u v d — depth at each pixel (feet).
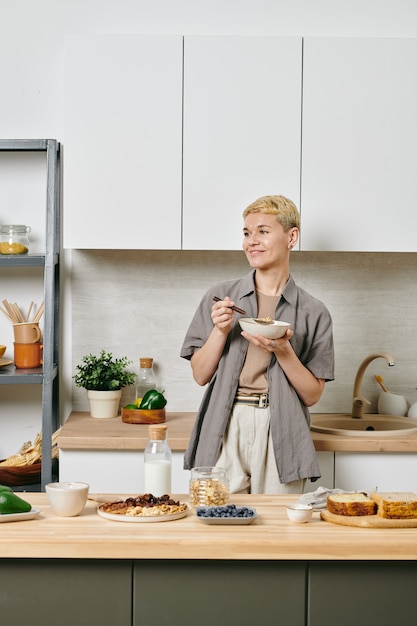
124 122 10.97
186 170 11.00
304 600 5.96
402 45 11.05
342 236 11.07
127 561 5.93
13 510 6.44
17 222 12.09
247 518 6.31
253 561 5.96
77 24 12.00
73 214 10.97
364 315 12.32
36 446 11.35
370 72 11.03
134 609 5.92
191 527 6.24
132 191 10.99
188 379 12.27
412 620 5.97
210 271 12.24
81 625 5.92
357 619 5.97
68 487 6.74
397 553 5.85
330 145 11.05
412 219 11.10
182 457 10.32
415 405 11.87
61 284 12.16
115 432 10.55
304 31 12.05
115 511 6.48
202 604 5.94
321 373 9.53
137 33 11.98
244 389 9.26
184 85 10.97
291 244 9.58
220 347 9.17
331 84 11.02
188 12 11.99
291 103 11.00
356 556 5.85
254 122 10.98
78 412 12.11
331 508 6.54
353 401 11.82
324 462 10.34
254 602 5.95
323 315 9.62
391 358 11.48
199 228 11.02
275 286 9.57
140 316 12.22
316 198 11.05
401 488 10.37
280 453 9.11
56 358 11.87
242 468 9.23
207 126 10.97
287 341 8.98
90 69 10.94
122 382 11.75
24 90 12.01
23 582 5.92
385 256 12.28
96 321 12.19
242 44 10.97
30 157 12.05
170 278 12.21
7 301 12.05
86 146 10.96
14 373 11.03
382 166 11.07
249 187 11.01
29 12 11.98
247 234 9.54
